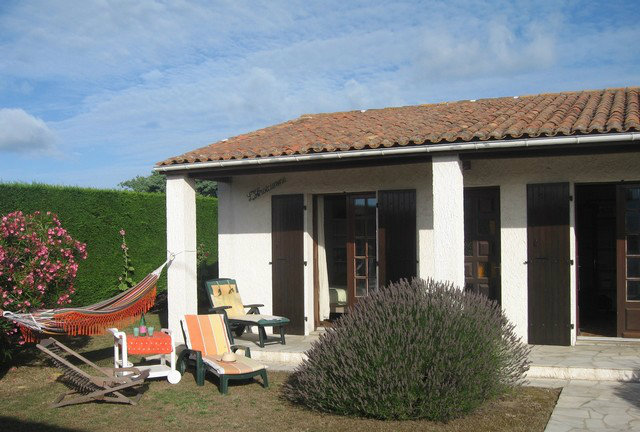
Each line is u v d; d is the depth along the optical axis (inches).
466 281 398.6
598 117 334.6
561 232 362.3
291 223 430.6
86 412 264.8
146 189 1157.7
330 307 463.5
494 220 391.9
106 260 506.0
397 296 267.4
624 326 365.1
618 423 227.5
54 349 302.2
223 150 403.9
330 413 253.4
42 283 336.8
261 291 442.3
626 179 354.3
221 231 452.1
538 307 365.7
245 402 275.6
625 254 361.4
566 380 295.6
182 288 401.4
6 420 253.9
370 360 244.1
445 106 491.5
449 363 236.8
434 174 332.2
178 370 327.6
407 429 229.6
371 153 340.8
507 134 314.8
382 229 407.5
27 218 350.3
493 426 229.6
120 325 318.3
